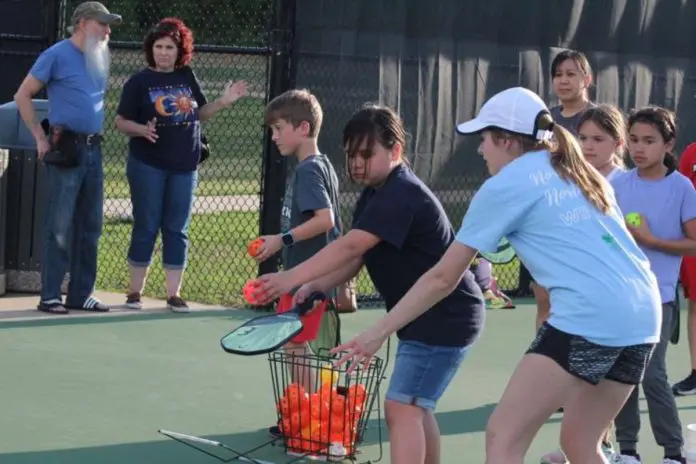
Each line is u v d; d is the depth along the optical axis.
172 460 7.29
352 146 6.01
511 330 11.46
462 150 12.47
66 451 7.38
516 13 12.60
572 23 12.91
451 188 12.44
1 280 11.96
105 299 12.07
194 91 11.56
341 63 11.66
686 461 6.66
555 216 5.33
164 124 11.24
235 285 13.16
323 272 5.85
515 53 12.67
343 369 7.66
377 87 11.86
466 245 5.36
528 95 5.55
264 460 7.33
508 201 5.32
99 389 8.79
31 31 13.23
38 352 9.80
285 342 5.70
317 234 7.23
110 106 20.55
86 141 11.12
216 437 7.79
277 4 11.42
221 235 16.44
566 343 5.27
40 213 11.99
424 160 12.20
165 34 11.21
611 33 13.17
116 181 20.45
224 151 21.36
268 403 8.60
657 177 7.46
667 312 7.24
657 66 13.55
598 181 5.47
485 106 5.63
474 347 10.65
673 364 10.49
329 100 11.62
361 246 5.85
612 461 7.29
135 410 8.30
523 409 5.30
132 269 11.57
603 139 7.50
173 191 11.44
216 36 19.92
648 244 7.23
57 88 10.96
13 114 11.96
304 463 7.33
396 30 11.92
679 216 7.38
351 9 11.66
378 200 5.88
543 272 5.38
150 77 11.23
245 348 5.63
